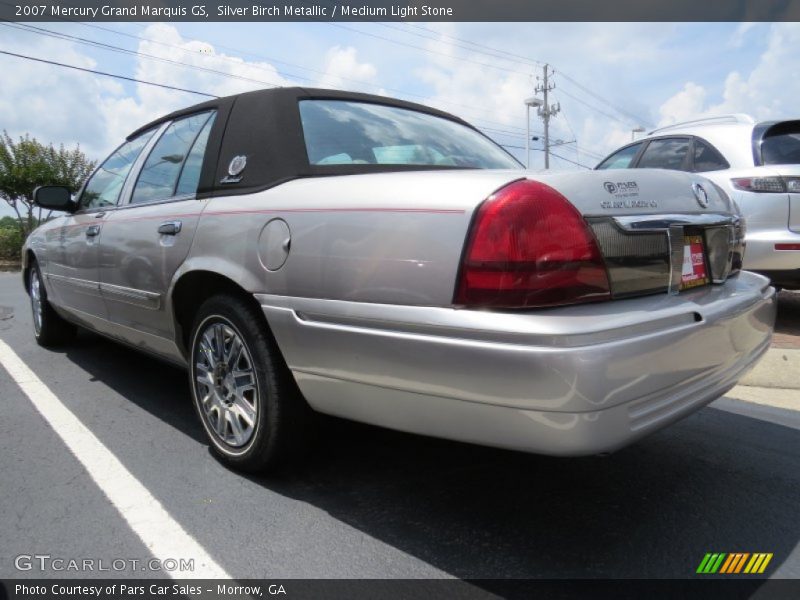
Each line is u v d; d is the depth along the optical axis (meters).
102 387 3.95
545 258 1.76
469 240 1.81
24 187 17.55
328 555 2.09
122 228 3.32
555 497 2.51
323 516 2.34
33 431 3.19
